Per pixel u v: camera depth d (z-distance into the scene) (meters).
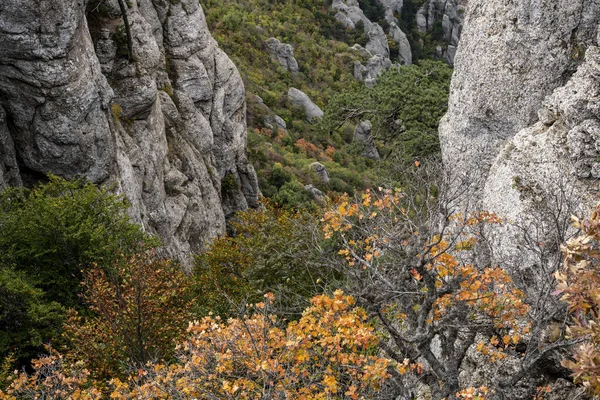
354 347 9.46
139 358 14.21
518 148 11.96
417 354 10.05
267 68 64.88
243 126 38.75
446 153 15.20
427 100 26.36
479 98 13.99
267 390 9.49
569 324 10.02
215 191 33.16
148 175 26.53
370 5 97.00
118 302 15.03
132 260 16.30
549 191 11.13
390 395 9.84
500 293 11.07
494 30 13.60
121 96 25.92
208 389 9.77
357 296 9.94
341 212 10.27
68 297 17.64
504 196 11.88
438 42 101.31
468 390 8.34
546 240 10.71
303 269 17.83
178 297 16.72
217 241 26.62
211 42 34.97
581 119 11.00
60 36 20.14
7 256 17.45
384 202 10.66
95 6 24.95
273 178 46.56
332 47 78.44
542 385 10.75
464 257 12.88
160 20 31.55
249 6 75.56
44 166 21.78
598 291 6.29
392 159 23.55
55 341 15.79
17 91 20.50
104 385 13.19
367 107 29.78
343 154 56.81
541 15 12.89
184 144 31.45
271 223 25.48
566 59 12.86
